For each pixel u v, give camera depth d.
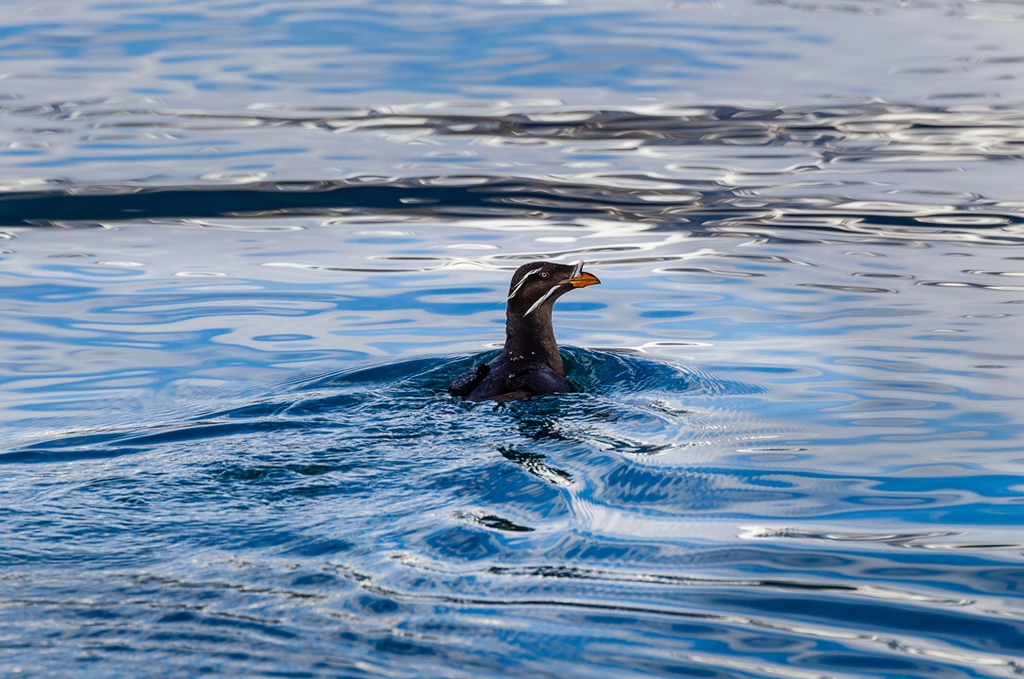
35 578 8.47
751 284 17.22
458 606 8.08
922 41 32.94
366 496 9.90
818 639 7.74
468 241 19.42
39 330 15.42
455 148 24.62
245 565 8.68
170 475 10.33
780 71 30.03
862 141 24.80
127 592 8.27
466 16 35.62
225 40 32.97
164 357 14.47
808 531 9.41
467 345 14.90
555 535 9.20
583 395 12.61
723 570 8.69
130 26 34.41
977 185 21.78
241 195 21.77
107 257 18.56
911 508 9.88
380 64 30.61
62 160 23.50
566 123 26.22
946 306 15.96
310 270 18.02
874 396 12.79
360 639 7.64
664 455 10.91
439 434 11.34
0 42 32.56
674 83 29.06
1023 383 13.11
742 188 22.02
